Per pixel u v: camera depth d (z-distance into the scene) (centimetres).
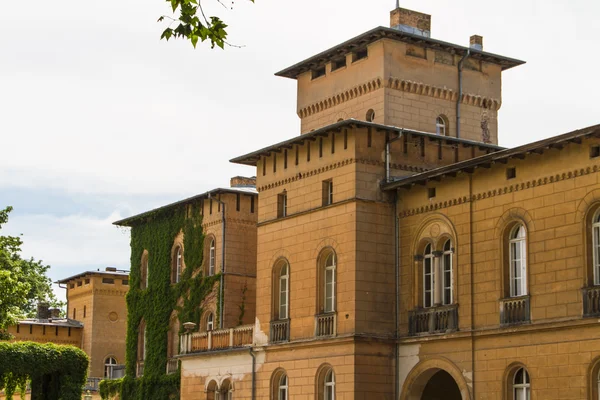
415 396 4303
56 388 6581
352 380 4288
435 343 4209
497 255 3988
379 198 4488
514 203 3941
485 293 4025
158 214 6525
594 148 3650
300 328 4656
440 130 5131
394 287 4459
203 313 6047
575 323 3606
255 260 6081
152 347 6388
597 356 3528
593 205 3631
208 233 6141
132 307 6669
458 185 4206
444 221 4256
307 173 4750
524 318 3838
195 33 2008
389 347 4394
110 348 8738
